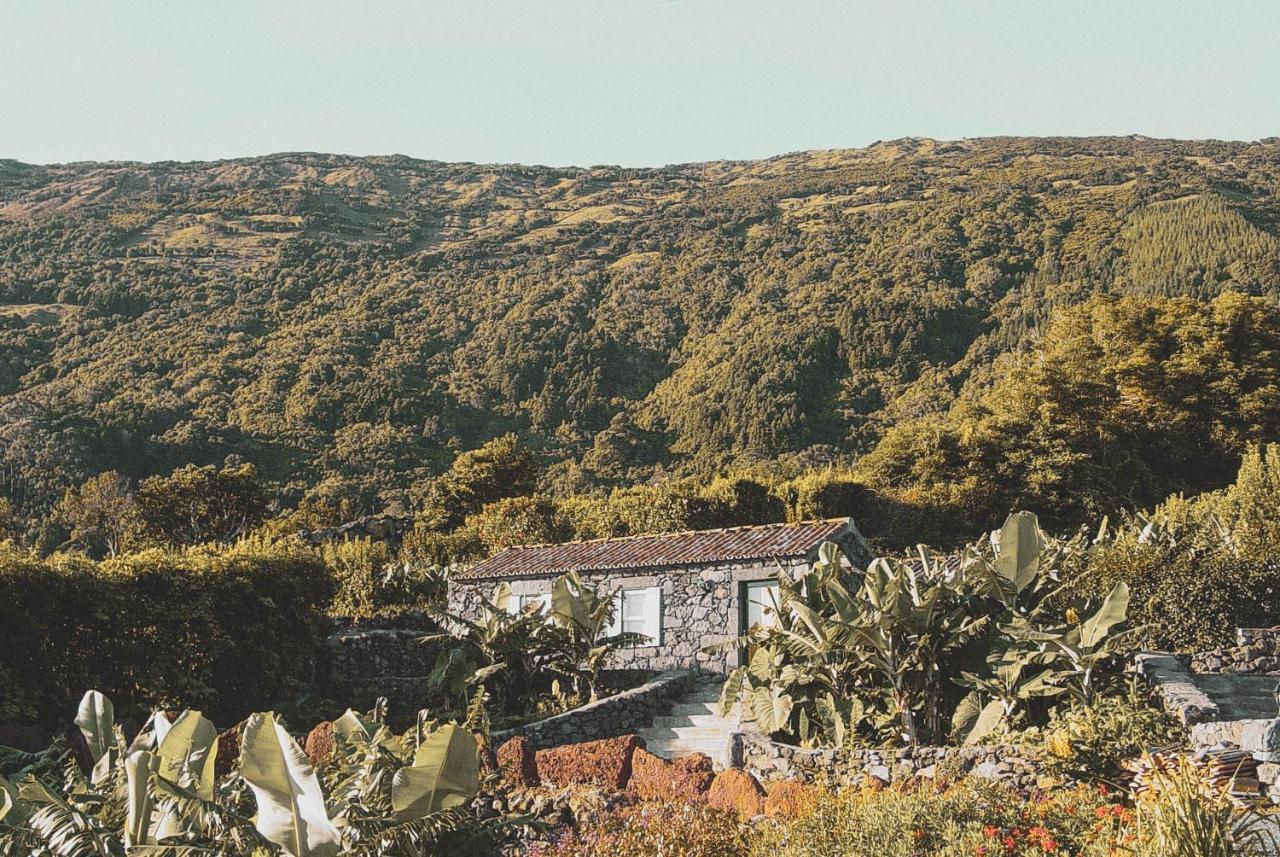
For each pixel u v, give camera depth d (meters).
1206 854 9.34
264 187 194.00
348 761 15.41
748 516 44.44
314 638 24.59
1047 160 179.62
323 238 166.50
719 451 95.81
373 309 134.62
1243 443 50.34
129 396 101.69
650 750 20.47
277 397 102.50
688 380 109.12
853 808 12.53
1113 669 17.55
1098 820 11.22
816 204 169.38
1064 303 106.56
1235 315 54.25
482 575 27.62
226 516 61.50
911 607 17.52
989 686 16.88
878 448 50.03
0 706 18.31
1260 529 23.55
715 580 24.88
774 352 103.50
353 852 13.22
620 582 25.91
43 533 72.19
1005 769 14.77
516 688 23.61
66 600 20.14
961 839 10.98
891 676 17.58
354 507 82.94
